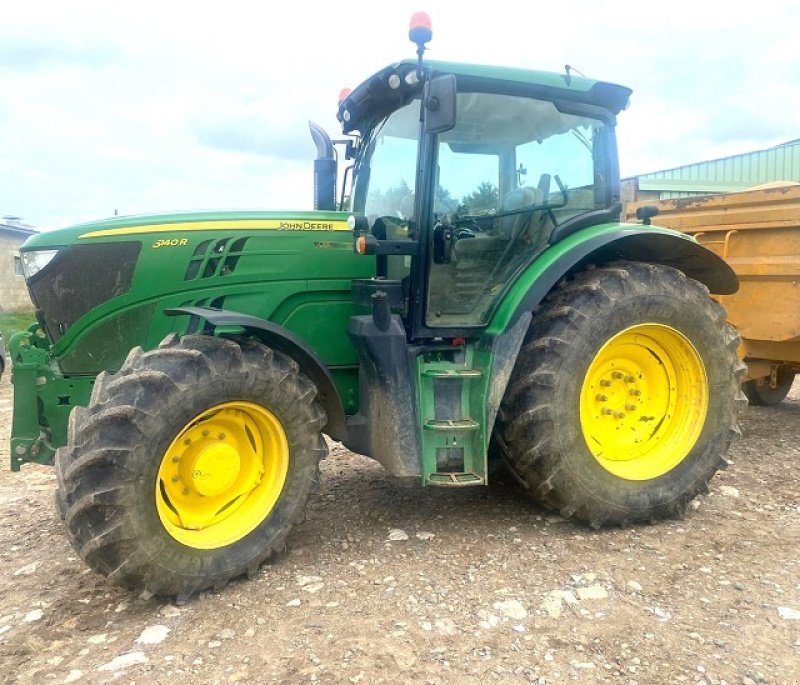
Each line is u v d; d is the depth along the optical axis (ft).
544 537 11.78
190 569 9.77
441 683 7.75
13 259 68.80
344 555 11.21
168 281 11.58
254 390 10.21
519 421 11.55
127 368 9.89
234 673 8.05
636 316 12.01
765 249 17.19
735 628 8.76
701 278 14.29
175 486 10.13
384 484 14.75
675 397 12.98
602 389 12.73
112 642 8.85
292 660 8.26
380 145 12.91
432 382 11.44
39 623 9.34
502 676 7.86
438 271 11.89
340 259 12.34
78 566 11.10
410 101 12.03
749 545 11.23
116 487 9.12
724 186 46.62
